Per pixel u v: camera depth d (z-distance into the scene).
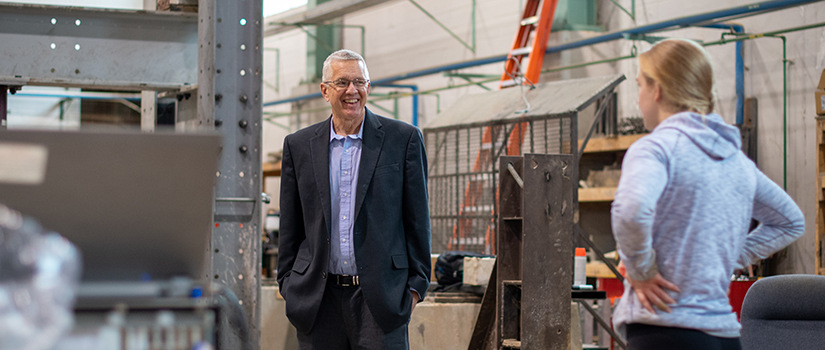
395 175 2.70
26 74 3.12
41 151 1.14
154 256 1.25
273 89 12.51
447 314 3.96
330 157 2.72
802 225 1.93
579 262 3.82
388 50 10.40
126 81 3.23
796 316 2.99
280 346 4.54
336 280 2.68
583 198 6.86
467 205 5.93
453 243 6.00
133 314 1.19
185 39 3.31
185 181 1.20
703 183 1.75
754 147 6.60
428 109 9.80
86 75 3.19
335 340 2.70
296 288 2.71
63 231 1.20
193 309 1.21
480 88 8.98
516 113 5.63
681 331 1.74
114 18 3.22
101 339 1.17
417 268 2.71
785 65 6.42
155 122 3.96
